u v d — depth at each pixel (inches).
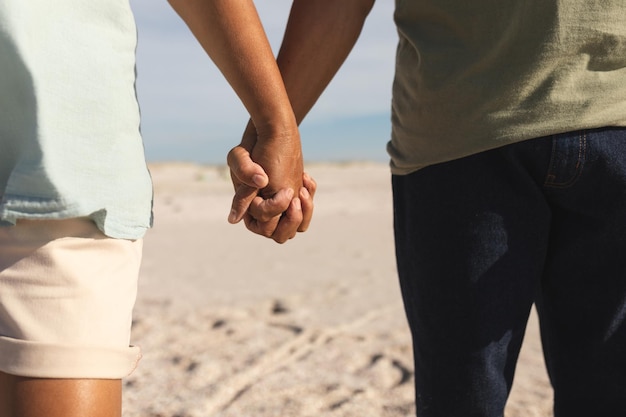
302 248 288.5
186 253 278.1
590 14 58.1
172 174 1056.8
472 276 62.5
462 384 63.7
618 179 60.2
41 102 47.7
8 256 49.8
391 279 216.2
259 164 65.1
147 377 130.3
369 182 826.2
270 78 61.6
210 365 134.8
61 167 48.5
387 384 126.6
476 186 62.2
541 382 127.4
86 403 49.2
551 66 58.9
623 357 63.7
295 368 134.0
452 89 61.6
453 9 61.1
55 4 49.1
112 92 50.9
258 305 181.2
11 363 48.6
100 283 50.8
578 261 63.6
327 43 70.1
